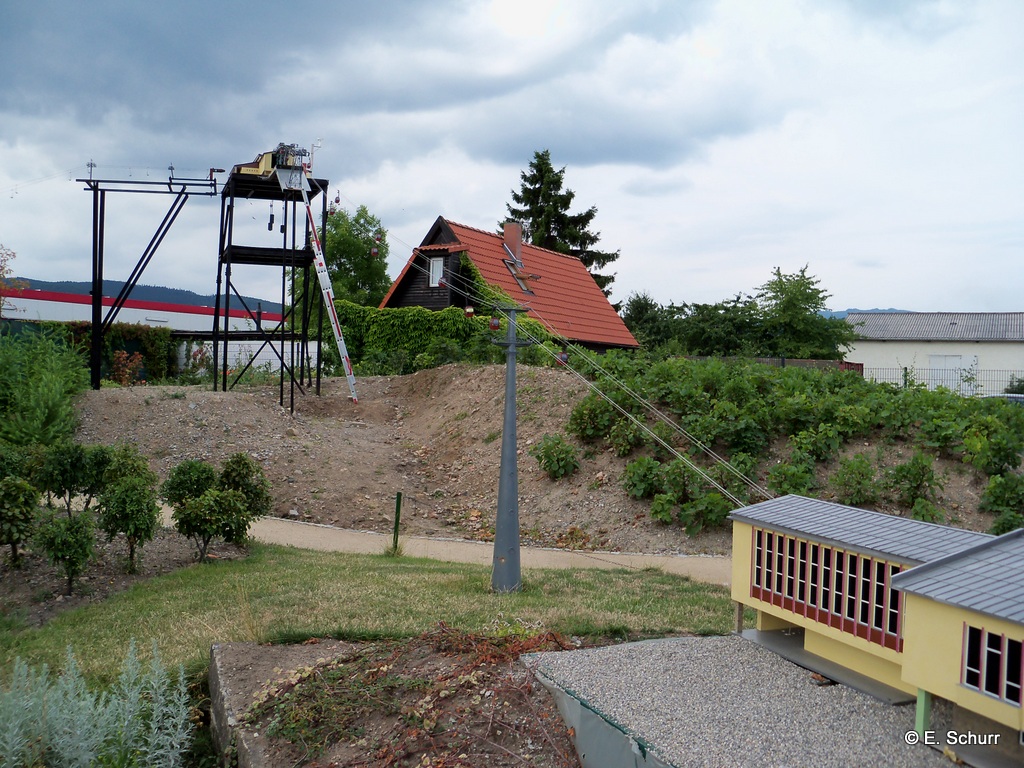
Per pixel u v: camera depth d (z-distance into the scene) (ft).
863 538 18.25
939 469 49.19
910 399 54.34
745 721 16.22
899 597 16.81
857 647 17.84
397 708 18.90
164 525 45.14
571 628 24.22
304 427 66.64
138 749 18.97
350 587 32.63
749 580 21.22
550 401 64.80
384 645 23.08
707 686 18.15
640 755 15.15
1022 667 12.98
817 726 15.94
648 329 144.36
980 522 45.01
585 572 37.93
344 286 152.35
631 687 18.15
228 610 29.71
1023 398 87.66
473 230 105.19
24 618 31.14
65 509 44.50
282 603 29.86
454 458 62.44
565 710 17.65
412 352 95.76
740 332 137.08
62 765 18.07
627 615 26.99
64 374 64.90
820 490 48.14
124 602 32.19
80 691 19.94
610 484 52.75
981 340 152.35
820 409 53.57
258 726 19.54
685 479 47.80
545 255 117.60
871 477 46.60
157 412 63.87
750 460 48.98
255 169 68.49
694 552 44.42
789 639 21.13
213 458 58.23
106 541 37.22
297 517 51.39
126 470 39.63
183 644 26.71
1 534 34.22
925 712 15.06
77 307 124.67
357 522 51.11
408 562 40.06
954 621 14.25
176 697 20.56
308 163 69.31
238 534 39.42
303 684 20.63
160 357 102.83
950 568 15.51
